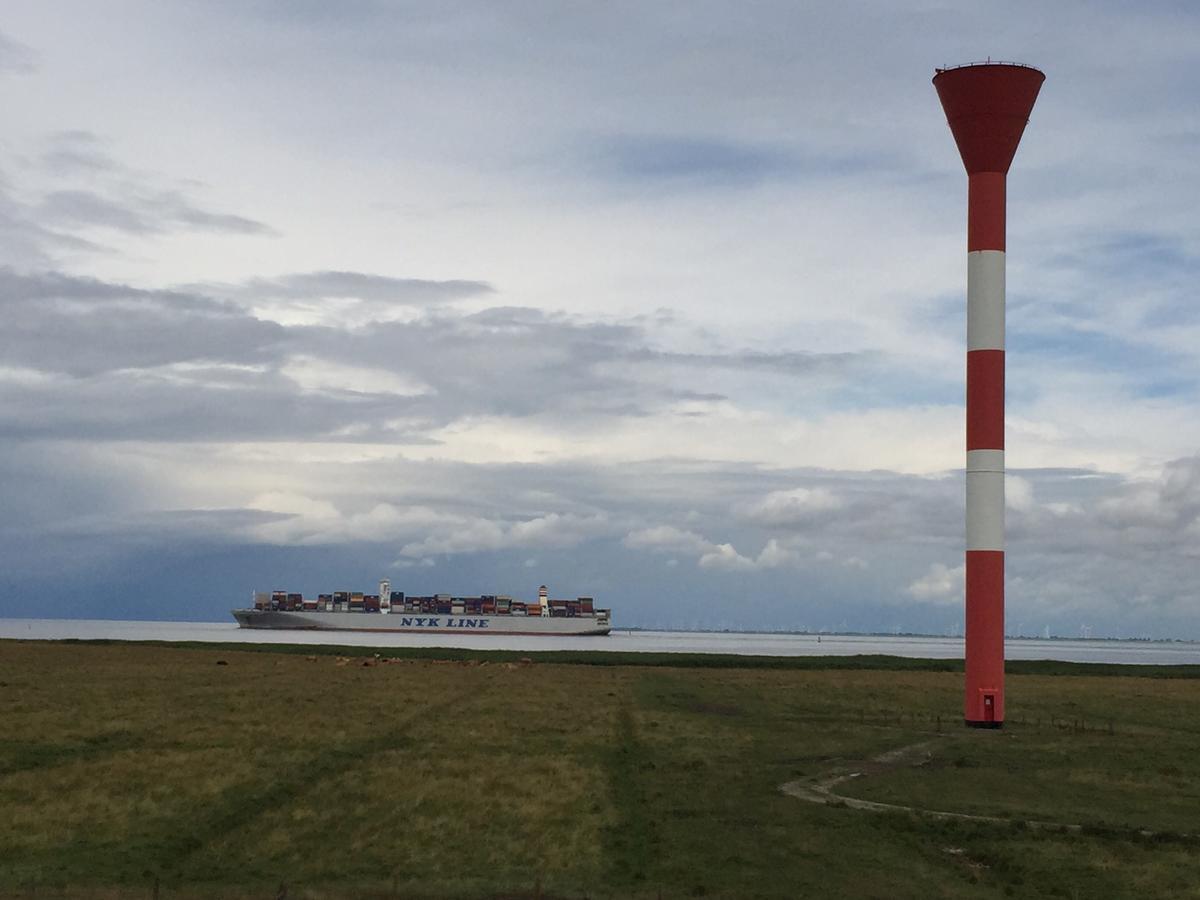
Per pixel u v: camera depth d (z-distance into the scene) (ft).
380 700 265.75
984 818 139.64
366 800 144.56
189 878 108.27
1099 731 236.22
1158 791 161.48
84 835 123.54
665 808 143.02
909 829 132.77
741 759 186.09
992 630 241.76
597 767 171.63
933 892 106.83
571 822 133.80
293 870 112.16
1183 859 119.44
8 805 136.36
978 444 245.65
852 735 223.10
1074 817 141.28
